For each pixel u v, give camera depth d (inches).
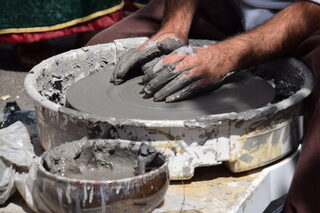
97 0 155.8
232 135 67.8
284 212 73.2
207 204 66.1
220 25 107.8
